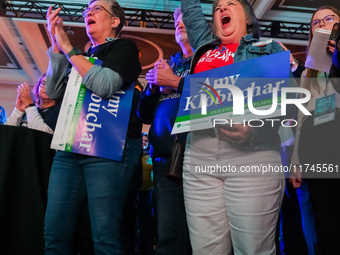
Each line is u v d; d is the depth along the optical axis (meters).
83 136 1.42
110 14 1.79
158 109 1.81
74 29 7.78
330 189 1.37
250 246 1.18
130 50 1.57
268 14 7.65
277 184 1.25
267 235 1.21
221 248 1.30
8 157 1.57
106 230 1.35
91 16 1.77
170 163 1.55
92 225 1.38
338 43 1.31
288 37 7.96
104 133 1.44
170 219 1.58
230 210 1.25
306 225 1.67
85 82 1.44
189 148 1.44
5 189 1.54
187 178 1.41
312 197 1.43
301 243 1.83
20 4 7.79
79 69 1.46
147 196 2.99
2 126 1.61
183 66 1.96
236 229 1.23
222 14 1.55
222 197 1.32
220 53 1.52
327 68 1.48
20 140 1.63
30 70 9.95
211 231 1.30
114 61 1.50
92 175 1.42
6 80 10.41
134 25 7.87
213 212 1.31
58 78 1.71
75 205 1.47
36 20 7.73
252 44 1.43
